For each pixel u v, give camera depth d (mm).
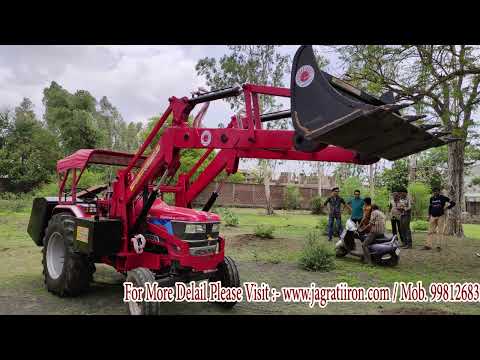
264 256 9047
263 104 24031
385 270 7816
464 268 8086
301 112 3270
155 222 4957
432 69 8461
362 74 9672
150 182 5391
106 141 41469
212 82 24625
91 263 5566
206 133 4270
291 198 28875
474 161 22078
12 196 23078
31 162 28625
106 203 5590
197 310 5027
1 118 31812
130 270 4762
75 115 37062
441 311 5113
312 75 3217
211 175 5215
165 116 4703
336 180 31516
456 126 8617
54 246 5742
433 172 26281
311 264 7695
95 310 4855
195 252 4609
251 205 28688
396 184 26125
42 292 5633
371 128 2988
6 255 8508
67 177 6102
